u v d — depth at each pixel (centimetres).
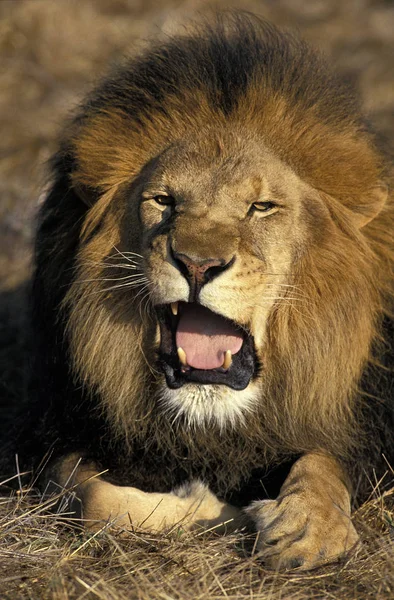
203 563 510
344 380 593
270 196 567
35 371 702
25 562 512
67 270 629
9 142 1302
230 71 611
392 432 632
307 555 502
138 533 539
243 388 569
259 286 555
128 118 613
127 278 585
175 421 596
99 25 1594
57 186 659
